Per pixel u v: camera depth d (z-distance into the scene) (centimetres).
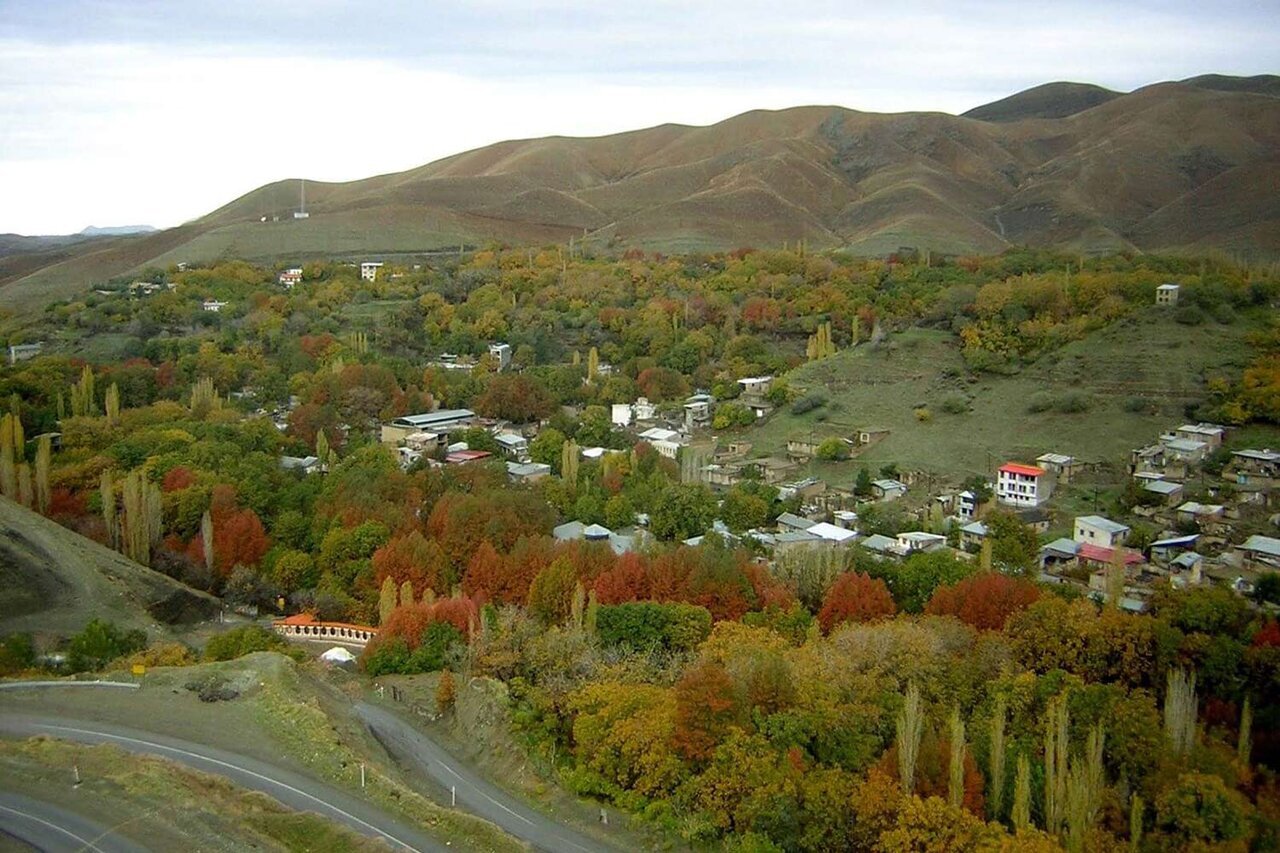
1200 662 8950
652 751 7469
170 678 8156
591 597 10494
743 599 11012
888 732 7844
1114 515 14050
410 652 10244
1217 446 15612
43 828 5641
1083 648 9200
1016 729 7950
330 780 6738
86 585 11300
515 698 8750
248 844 5694
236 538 13338
